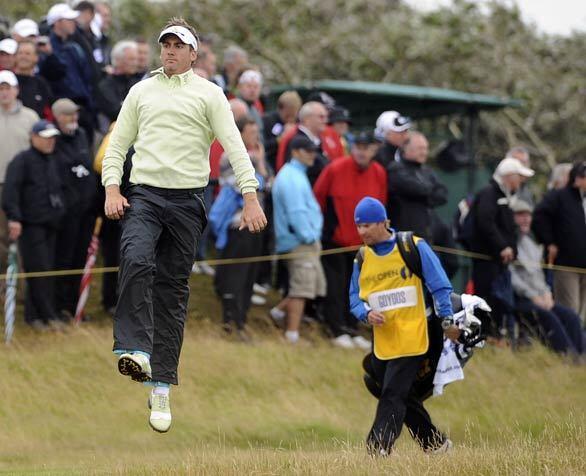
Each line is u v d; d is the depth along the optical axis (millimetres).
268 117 53406
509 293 48594
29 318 45969
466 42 84438
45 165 45281
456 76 84688
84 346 44156
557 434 31594
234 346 45688
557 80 86125
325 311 49062
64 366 42594
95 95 49750
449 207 63656
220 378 42969
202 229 26188
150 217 25312
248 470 26219
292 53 83625
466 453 27766
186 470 26344
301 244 47625
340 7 86062
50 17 50375
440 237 50156
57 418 39406
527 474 25188
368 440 30172
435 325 30938
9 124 46469
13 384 41000
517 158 52594
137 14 78938
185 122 25438
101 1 55469
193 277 53969
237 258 47531
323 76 84125
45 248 45469
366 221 30797
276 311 49938
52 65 49094
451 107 66188
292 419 40094
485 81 84375
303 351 46375
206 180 25891
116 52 48594
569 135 85625
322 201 48906
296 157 47844
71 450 36469
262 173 48312
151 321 24828
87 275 47125
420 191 47562
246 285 47938
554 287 50844
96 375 42500
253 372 43594
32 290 45594
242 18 82625
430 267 30438
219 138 25547
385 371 31125
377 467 26156
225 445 37219
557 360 47219
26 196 45031
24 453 35594
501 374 44938
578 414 39469
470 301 30922
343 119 52844
